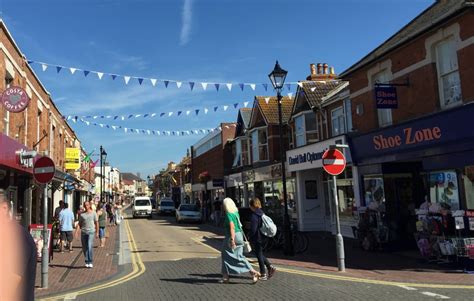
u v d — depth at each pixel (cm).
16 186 1672
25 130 1677
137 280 1047
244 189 3400
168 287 944
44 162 1012
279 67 1462
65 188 2919
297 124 2517
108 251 1702
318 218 2284
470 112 1098
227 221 977
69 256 1554
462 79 1207
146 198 4656
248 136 3353
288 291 873
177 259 1399
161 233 2508
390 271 1084
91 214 1300
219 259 1374
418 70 1385
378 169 1519
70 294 907
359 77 1714
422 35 1352
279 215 1683
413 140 1318
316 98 2316
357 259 1298
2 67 1330
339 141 1755
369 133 1534
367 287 898
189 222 3588
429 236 1205
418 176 1515
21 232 258
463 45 1205
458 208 1241
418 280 961
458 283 920
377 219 1471
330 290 874
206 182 4916
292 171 2341
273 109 3058
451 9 1223
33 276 256
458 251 1067
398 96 1477
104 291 928
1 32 1315
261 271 1005
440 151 1218
